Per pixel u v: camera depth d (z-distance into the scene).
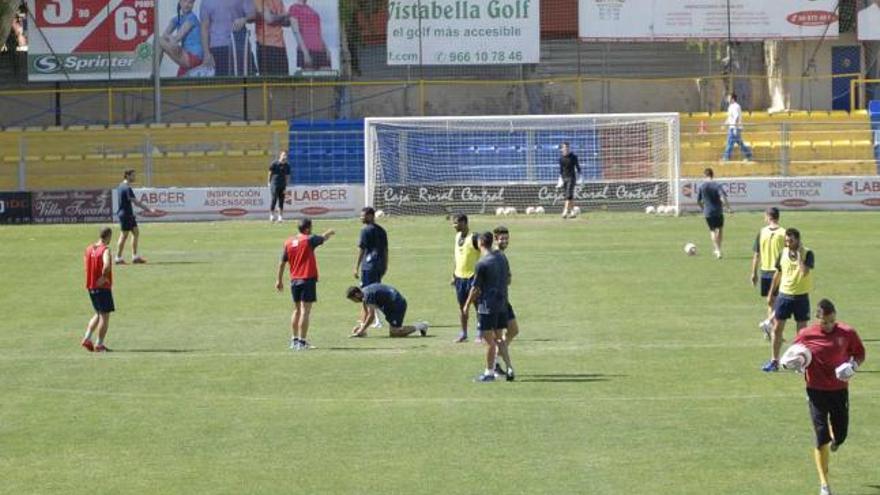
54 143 106.88
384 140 99.88
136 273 68.81
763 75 118.38
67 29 109.81
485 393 39.69
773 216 48.53
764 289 48.72
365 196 96.19
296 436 34.84
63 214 96.38
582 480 30.06
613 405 37.75
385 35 112.31
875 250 72.94
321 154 105.69
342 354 46.88
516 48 110.38
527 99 117.50
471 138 100.75
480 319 41.28
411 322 53.69
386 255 51.38
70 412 38.31
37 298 61.81
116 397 40.31
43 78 110.06
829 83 113.62
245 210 96.62
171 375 43.62
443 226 89.19
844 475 30.27
